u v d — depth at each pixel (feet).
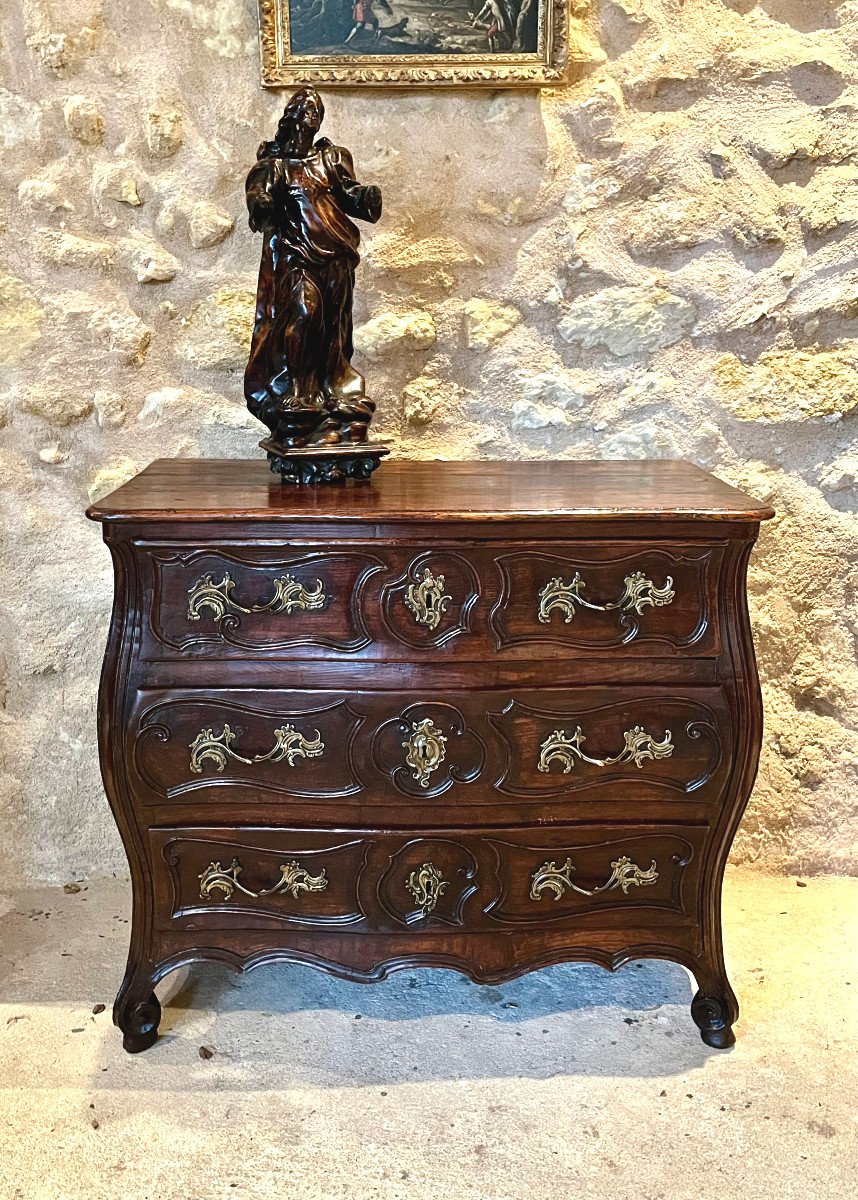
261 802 5.56
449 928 5.73
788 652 7.39
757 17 6.61
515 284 6.97
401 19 6.44
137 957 5.74
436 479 6.17
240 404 7.09
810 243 6.84
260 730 5.45
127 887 7.48
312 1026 6.07
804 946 6.75
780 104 6.69
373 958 5.76
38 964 6.57
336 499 5.43
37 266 6.75
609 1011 6.23
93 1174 4.96
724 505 5.24
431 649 5.35
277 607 5.30
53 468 7.06
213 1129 5.24
